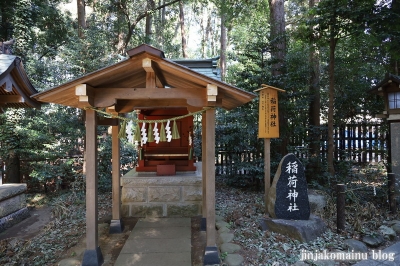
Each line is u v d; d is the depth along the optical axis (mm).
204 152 4559
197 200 5512
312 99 7520
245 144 7520
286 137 7309
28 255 3771
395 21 5477
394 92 5762
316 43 6855
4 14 7719
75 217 5484
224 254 3611
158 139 3598
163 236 4344
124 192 5469
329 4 5773
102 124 4375
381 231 4406
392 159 5809
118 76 3268
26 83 4773
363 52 8227
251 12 10914
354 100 8359
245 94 3199
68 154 8289
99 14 10891
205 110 3426
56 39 10359
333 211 5242
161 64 3070
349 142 8406
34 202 6980
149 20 12250
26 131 6758
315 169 7242
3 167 7469
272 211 4695
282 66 6910
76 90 3027
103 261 3504
